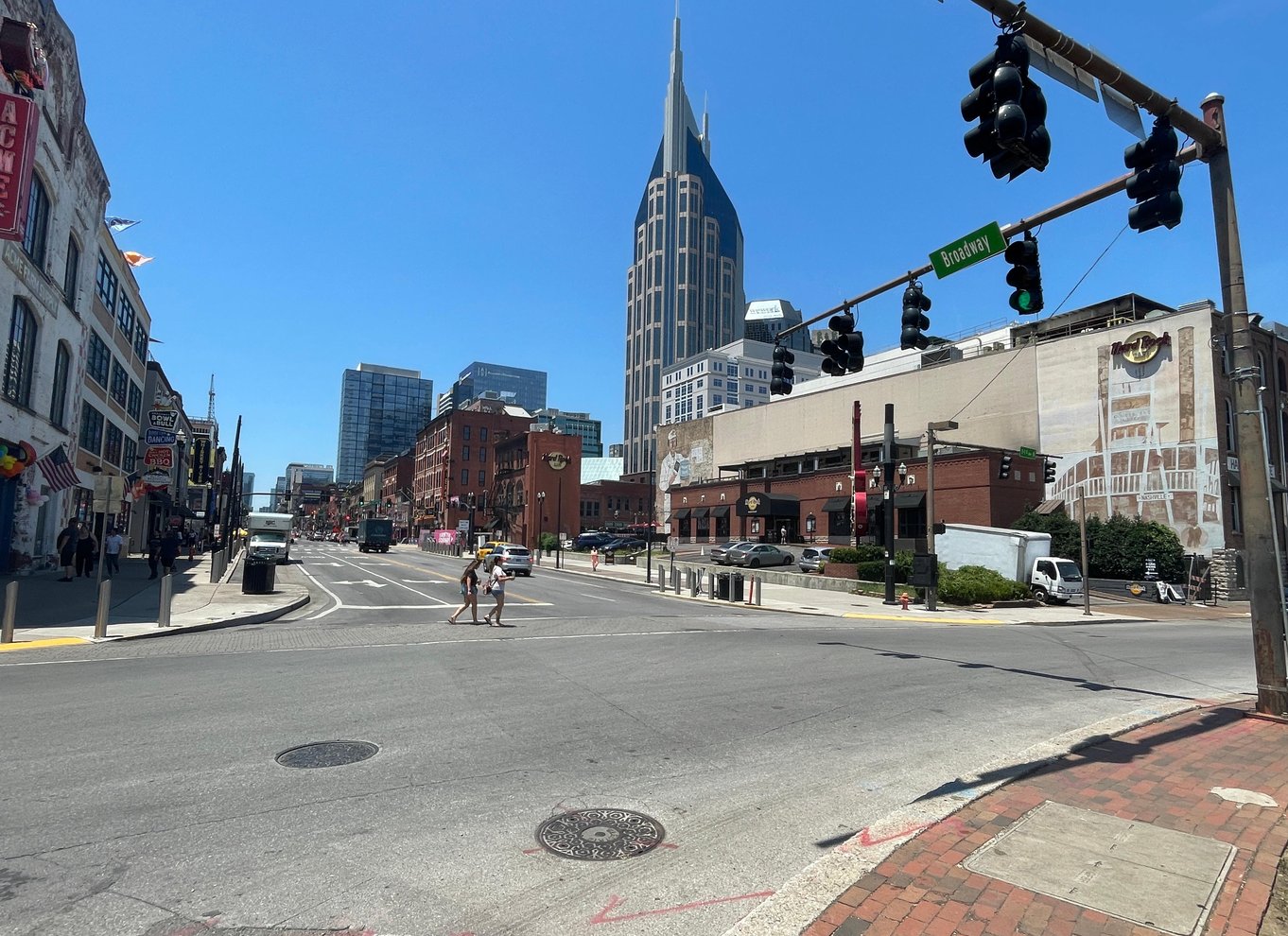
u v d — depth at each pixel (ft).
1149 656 44.34
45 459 76.48
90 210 89.20
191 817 15.21
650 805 16.46
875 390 176.96
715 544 197.26
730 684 30.68
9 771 17.89
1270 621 24.57
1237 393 25.82
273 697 26.48
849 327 38.88
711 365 519.19
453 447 320.50
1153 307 149.07
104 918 11.18
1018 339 165.78
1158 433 123.75
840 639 48.93
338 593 83.61
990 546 103.65
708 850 14.11
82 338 89.97
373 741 20.90
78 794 16.38
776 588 107.76
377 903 11.83
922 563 80.69
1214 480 116.47
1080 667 38.22
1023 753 20.06
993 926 10.81
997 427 148.77
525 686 29.14
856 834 14.79
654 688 29.32
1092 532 120.98
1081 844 13.70
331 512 613.52
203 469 196.44
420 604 71.15
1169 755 19.85
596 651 39.58
